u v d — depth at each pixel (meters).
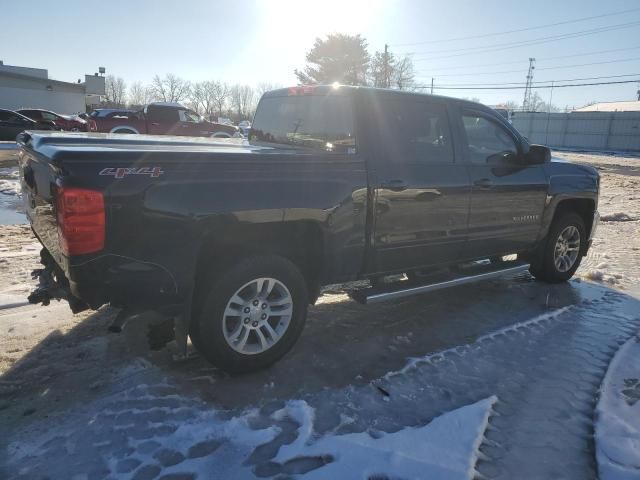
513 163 4.90
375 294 3.94
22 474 2.45
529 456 2.73
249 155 3.22
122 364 3.51
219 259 3.33
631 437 2.89
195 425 2.87
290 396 3.22
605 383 3.49
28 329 3.98
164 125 20.02
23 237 6.89
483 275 4.72
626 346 4.09
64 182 2.66
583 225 5.81
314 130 4.16
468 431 2.89
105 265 2.81
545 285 5.76
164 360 3.59
